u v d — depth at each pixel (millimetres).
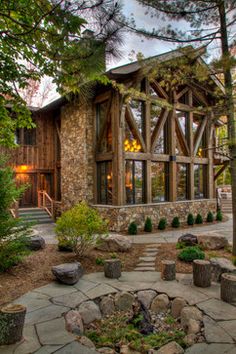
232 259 6246
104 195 11336
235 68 6191
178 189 12844
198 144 13844
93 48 3146
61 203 13391
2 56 3945
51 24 3123
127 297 4715
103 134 11266
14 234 5770
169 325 4238
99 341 3830
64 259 6430
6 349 3137
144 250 7453
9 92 4508
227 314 4020
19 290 4773
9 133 5871
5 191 5656
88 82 3994
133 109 11211
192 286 5051
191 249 6562
